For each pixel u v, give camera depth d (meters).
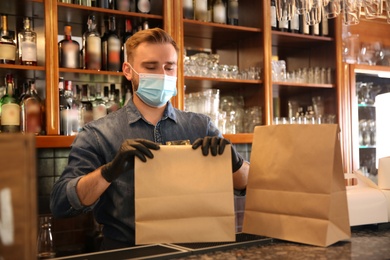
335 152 1.14
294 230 1.17
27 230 0.68
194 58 2.74
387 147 2.77
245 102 3.05
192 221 1.16
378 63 3.39
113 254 1.06
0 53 2.21
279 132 1.22
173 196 1.15
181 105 2.58
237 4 2.95
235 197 2.77
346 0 2.05
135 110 1.64
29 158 0.69
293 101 3.42
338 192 1.15
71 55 2.34
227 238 1.17
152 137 1.62
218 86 3.00
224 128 2.82
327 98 3.23
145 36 1.63
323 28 3.19
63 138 2.23
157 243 1.14
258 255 1.06
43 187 2.55
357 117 3.24
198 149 1.19
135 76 1.64
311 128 1.16
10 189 0.69
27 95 2.28
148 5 2.56
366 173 3.32
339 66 3.17
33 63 2.28
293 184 1.18
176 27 2.57
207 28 2.79
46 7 2.22
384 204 1.37
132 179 1.50
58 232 2.47
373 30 3.62
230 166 1.19
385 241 1.19
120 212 1.50
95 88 2.59
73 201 1.33
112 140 1.58
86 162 1.51
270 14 2.92
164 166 1.16
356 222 1.33
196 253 1.07
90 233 2.52
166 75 1.62
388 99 2.76
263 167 1.25
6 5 2.24
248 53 3.04
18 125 2.25
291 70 3.45
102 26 2.56
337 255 1.04
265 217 1.23
